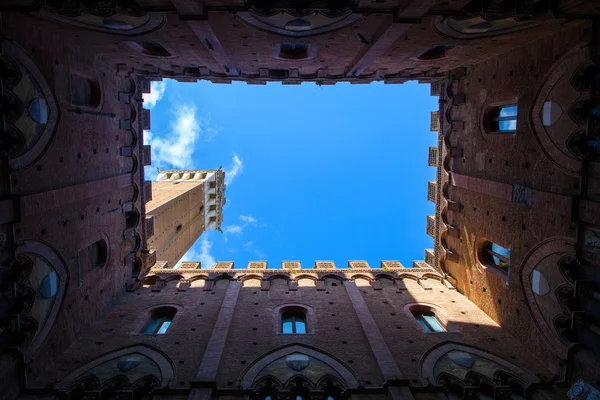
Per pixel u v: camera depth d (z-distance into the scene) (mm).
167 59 18609
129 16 13297
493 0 11969
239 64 19516
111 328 16625
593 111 12000
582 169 12438
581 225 12523
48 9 11969
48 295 13695
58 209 14180
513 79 15992
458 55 17531
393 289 20625
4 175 11508
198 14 12414
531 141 14766
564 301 13211
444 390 13453
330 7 12727
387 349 15086
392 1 12172
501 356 15062
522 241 15383
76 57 15641
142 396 13070
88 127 16406
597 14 11789
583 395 12234
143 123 22172
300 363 14438
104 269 17891
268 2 12492
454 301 19641
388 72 21141
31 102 12672
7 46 11602
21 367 12328
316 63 19375
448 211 21750
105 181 17641
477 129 18797
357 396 13000
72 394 12742
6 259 11680
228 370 14008
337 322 17188
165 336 15984
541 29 13359
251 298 19172
